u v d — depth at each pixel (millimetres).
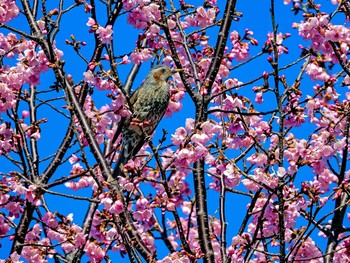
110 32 9547
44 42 9828
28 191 9688
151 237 10188
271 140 10469
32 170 10953
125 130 10648
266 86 9297
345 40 9898
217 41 9812
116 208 8625
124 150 10711
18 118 10852
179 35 11891
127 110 9984
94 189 11062
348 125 9984
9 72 10328
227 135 10336
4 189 9891
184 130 9320
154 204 9602
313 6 9734
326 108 10312
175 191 10266
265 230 9508
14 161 10930
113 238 9648
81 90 10633
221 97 10359
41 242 10383
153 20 10047
